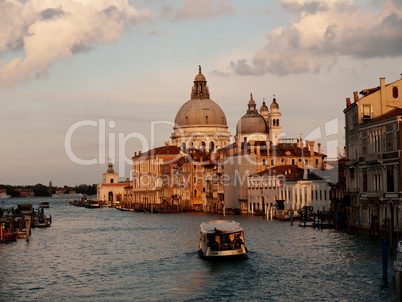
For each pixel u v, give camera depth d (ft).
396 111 272.31
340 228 329.93
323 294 177.88
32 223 445.37
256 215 512.63
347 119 328.90
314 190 424.87
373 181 283.18
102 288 196.85
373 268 206.80
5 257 268.00
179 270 221.05
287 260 231.91
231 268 220.43
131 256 263.49
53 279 213.66
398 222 256.11
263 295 180.34
